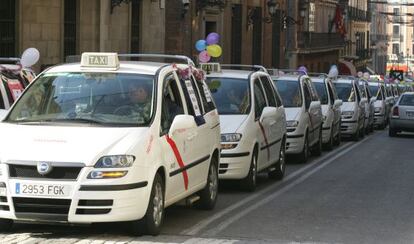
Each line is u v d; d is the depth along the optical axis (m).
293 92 16.69
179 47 28.56
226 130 11.27
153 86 8.40
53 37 20.69
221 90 12.28
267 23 41.75
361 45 82.38
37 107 8.36
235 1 36.38
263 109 12.54
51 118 8.12
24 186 7.20
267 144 12.53
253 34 39.81
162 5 26.70
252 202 10.86
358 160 17.64
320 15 59.72
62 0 20.95
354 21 76.94
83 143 7.39
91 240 7.67
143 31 25.69
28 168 7.28
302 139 16.12
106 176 7.23
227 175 11.23
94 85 8.48
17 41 19.38
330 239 8.25
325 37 59.09
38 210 7.26
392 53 125.38
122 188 7.28
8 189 7.24
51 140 7.45
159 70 8.70
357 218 9.68
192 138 8.93
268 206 10.53
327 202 11.03
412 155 19.38
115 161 7.29
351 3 75.44
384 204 10.91
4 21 18.91
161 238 7.95
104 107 8.20
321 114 18.44
